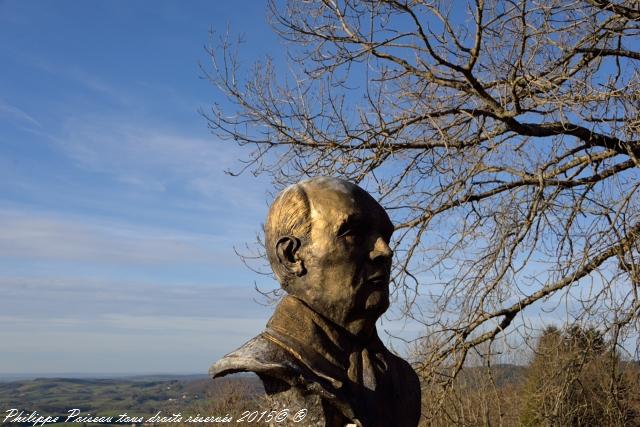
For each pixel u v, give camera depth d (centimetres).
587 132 741
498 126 780
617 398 727
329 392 305
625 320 703
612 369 725
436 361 792
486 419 754
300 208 333
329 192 334
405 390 354
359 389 325
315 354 320
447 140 729
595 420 762
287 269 334
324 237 326
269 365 303
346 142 782
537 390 784
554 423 729
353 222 327
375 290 328
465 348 794
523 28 657
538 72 748
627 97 666
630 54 709
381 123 738
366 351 338
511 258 762
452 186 766
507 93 730
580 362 725
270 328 331
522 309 788
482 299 778
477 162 733
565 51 738
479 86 695
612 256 737
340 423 317
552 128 732
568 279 753
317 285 327
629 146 689
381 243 330
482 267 776
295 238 333
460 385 838
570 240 730
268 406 324
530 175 740
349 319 328
